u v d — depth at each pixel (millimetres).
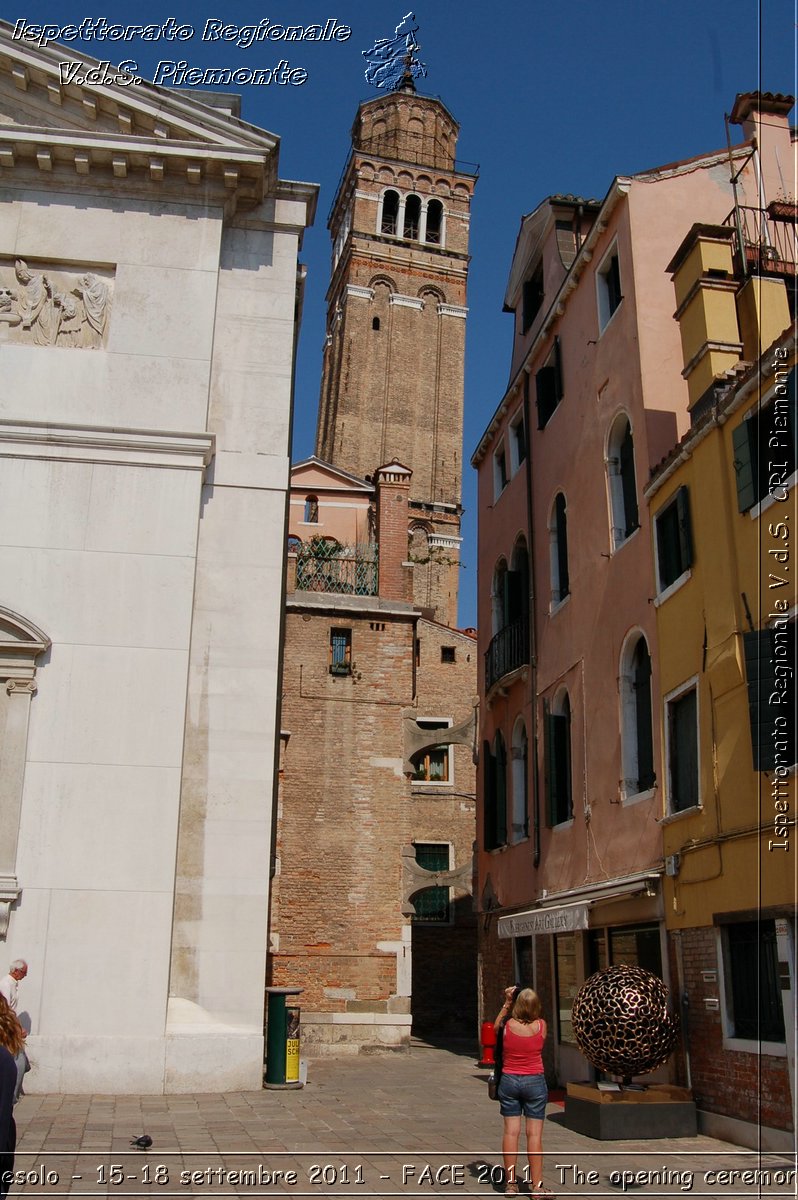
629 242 15625
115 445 14273
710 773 11688
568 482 17797
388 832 24547
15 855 12773
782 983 9781
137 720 13445
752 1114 10055
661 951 12648
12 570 13695
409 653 26000
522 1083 7848
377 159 66062
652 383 14852
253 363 15227
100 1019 12461
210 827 13547
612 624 15297
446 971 31609
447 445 62125
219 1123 10312
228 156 15000
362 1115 11242
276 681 14156
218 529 14547
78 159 14914
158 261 15086
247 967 13172
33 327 14727
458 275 65625
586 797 15938
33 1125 9906
